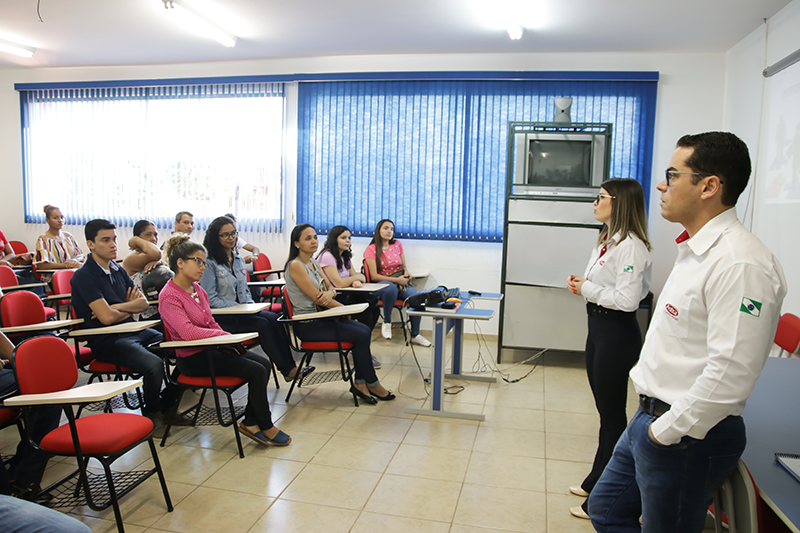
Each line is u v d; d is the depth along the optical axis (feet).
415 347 16.39
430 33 15.23
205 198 19.40
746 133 14.33
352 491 7.79
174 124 19.45
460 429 10.18
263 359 9.56
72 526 4.08
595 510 5.25
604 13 13.24
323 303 11.44
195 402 11.14
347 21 14.47
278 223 18.98
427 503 7.50
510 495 7.75
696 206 4.09
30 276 17.79
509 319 14.62
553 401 11.85
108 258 10.19
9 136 21.15
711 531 6.91
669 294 4.29
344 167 18.16
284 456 8.89
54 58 18.81
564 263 14.11
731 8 12.64
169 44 16.97
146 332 10.88
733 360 3.60
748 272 3.66
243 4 13.39
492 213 17.22
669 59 16.17
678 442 3.98
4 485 6.74
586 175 14.17
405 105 17.52
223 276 11.75
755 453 4.83
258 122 18.84
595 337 7.04
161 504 7.33
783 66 12.05
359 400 11.63
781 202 12.14
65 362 7.20
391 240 17.01
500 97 16.88
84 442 6.32
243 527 6.84
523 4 12.89
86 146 20.34
